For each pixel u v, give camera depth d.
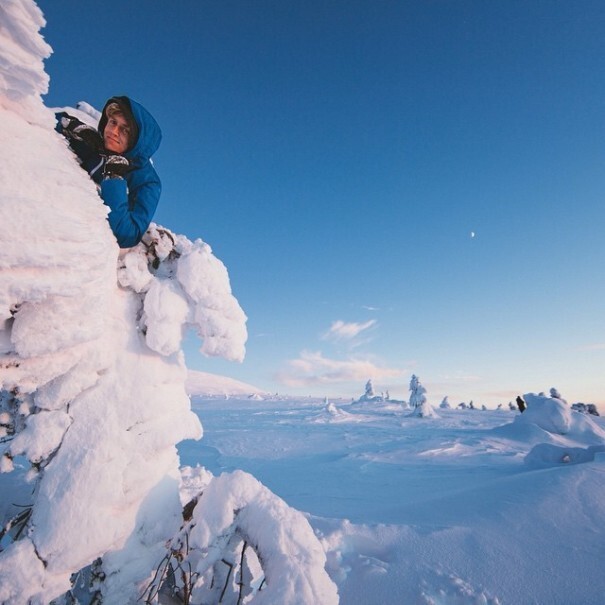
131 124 1.46
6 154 0.92
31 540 1.04
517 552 2.53
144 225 1.41
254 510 1.42
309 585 1.19
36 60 0.96
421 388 29.08
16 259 0.85
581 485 3.64
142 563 1.25
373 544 2.73
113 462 1.16
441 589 2.09
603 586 2.13
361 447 12.53
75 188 1.06
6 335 0.99
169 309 1.35
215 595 1.64
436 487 6.32
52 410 1.16
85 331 1.05
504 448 11.12
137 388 1.29
